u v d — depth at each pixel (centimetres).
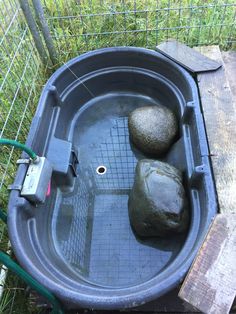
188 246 121
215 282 108
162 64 181
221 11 214
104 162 177
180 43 189
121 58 187
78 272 142
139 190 141
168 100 187
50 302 119
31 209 134
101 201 164
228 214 122
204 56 183
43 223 146
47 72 206
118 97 200
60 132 175
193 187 141
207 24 211
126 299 104
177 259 118
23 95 178
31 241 129
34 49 196
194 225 130
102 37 214
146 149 169
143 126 168
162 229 136
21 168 136
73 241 151
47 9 209
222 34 208
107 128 191
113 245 149
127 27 215
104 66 190
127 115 196
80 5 214
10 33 170
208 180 131
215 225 119
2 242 141
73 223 157
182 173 152
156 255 144
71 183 167
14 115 175
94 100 199
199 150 142
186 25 212
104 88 198
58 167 158
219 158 142
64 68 177
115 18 212
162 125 168
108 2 217
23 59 181
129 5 219
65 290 108
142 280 138
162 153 171
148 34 212
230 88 186
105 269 143
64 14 214
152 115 171
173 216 132
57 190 165
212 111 160
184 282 108
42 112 158
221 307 104
